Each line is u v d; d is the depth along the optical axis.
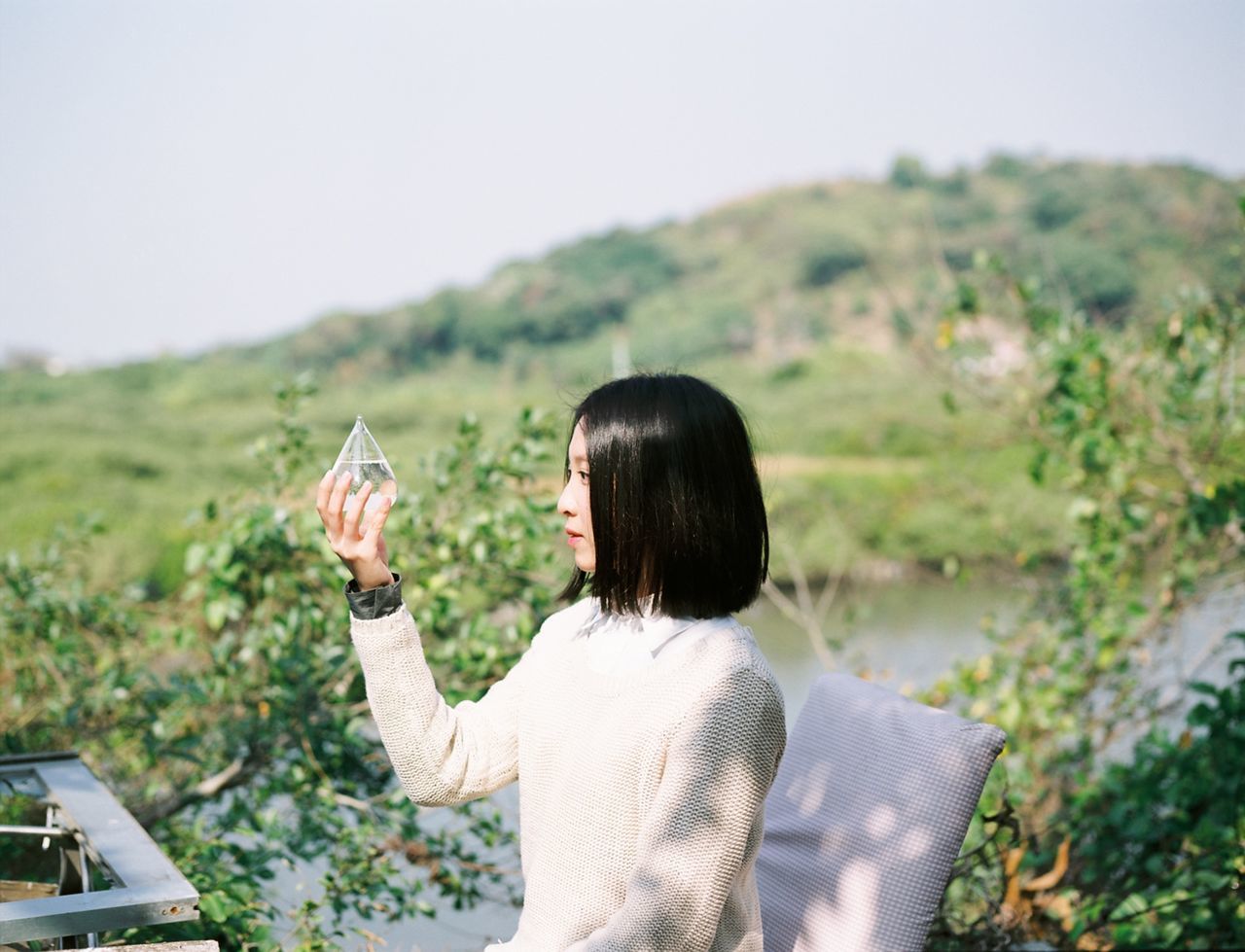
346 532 1.48
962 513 10.79
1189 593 4.56
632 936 1.26
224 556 3.14
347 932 2.69
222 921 2.21
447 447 3.40
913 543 10.98
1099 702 4.92
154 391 30.44
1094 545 4.71
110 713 3.60
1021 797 3.90
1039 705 4.40
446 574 3.30
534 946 1.39
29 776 2.09
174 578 11.46
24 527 14.73
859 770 1.76
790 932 1.68
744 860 1.37
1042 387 4.82
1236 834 3.01
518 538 3.24
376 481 1.52
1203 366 4.50
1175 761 3.34
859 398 24.89
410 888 2.77
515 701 1.57
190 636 3.43
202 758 3.36
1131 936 2.73
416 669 1.50
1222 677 4.82
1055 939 2.82
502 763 1.55
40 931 1.38
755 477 1.48
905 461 20.09
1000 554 5.71
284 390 3.49
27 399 28.53
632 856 1.37
